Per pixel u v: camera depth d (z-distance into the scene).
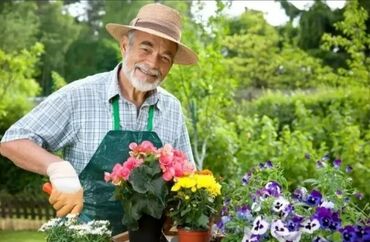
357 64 6.32
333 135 5.55
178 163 1.73
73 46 13.17
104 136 2.20
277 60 9.88
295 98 7.58
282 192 1.85
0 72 8.17
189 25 6.12
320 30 10.66
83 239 1.74
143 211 1.74
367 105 6.13
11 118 7.85
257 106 7.63
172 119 2.35
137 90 2.23
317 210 1.63
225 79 5.90
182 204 1.75
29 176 7.33
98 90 2.23
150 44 2.14
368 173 4.94
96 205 2.16
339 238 1.58
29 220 7.10
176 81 5.76
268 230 1.64
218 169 5.68
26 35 11.73
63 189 1.79
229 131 5.89
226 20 6.39
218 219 1.85
